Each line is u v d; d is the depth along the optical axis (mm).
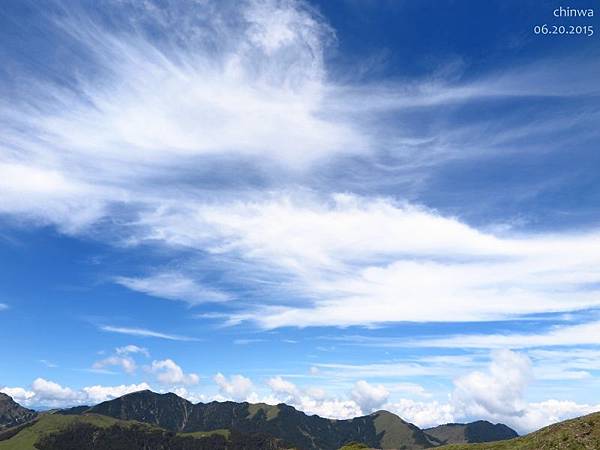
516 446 124125
